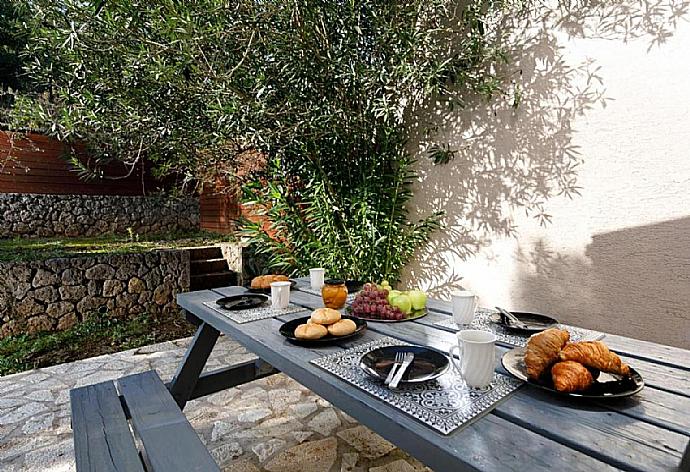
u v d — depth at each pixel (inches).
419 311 80.3
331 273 148.5
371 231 147.3
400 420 38.8
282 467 80.4
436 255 148.1
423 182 151.4
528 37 118.3
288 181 161.8
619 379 45.2
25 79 240.5
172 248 235.6
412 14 124.3
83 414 61.3
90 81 131.3
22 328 169.3
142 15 115.6
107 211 284.4
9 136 227.5
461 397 43.3
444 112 142.9
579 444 34.2
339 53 128.6
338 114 134.6
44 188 261.6
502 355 55.9
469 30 131.0
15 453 87.0
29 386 122.3
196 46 112.0
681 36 91.0
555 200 114.2
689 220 90.8
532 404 41.8
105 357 147.1
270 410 104.7
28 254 191.6
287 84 131.3
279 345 61.1
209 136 144.2
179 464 46.0
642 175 97.7
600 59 103.8
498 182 128.1
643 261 98.0
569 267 111.9
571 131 110.0
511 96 122.8
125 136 149.3
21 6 130.0
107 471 47.1
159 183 307.1
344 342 62.7
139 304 202.1
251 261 237.6
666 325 94.8
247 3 111.0
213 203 313.1
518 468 31.1
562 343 47.0
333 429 95.0
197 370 93.1
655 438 35.1
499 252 128.7
